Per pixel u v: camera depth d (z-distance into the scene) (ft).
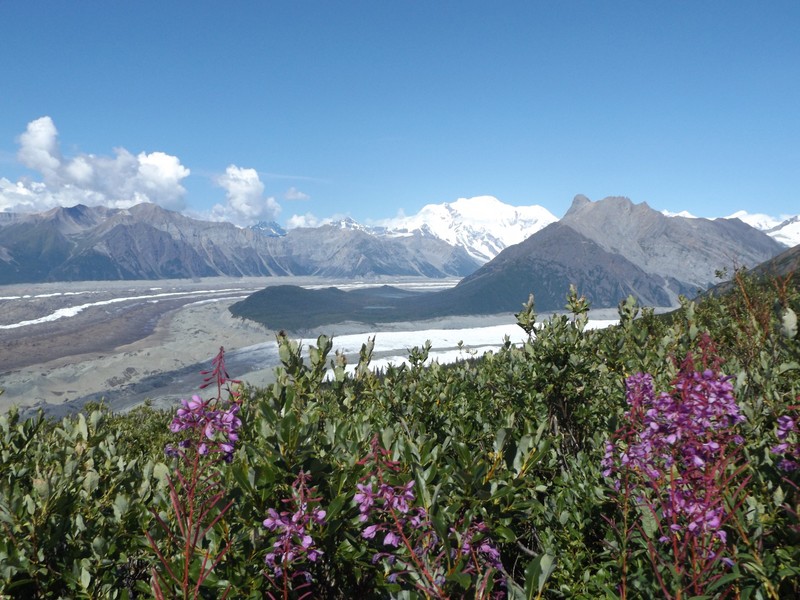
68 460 13.42
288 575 8.89
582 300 24.61
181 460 11.62
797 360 16.31
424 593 8.27
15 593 10.19
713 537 7.85
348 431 13.44
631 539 10.00
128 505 11.80
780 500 9.88
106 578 10.27
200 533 8.00
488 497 9.99
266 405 10.20
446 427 19.69
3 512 10.70
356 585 9.79
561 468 16.07
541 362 22.74
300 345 15.57
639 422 9.54
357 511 9.45
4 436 16.21
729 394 8.73
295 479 9.53
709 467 8.36
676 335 24.03
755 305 25.34
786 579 8.70
